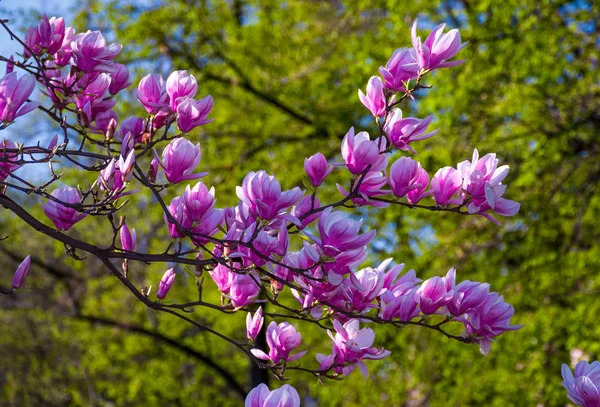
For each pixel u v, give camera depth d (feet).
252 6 41.65
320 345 39.91
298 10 38.93
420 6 33.76
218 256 9.01
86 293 48.21
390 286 8.68
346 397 40.50
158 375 47.50
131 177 8.23
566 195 34.01
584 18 31.89
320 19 38.99
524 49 31.19
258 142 38.63
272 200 7.63
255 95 38.91
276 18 39.52
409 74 7.59
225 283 9.00
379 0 36.65
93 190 8.89
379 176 7.90
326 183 36.76
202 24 38.32
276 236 8.46
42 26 9.13
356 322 8.31
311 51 38.91
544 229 34.45
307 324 39.04
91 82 9.43
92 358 50.34
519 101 32.09
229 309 8.96
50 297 49.24
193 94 8.67
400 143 7.68
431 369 36.11
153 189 8.28
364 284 8.01
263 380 38.60
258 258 8.09
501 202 7.75
